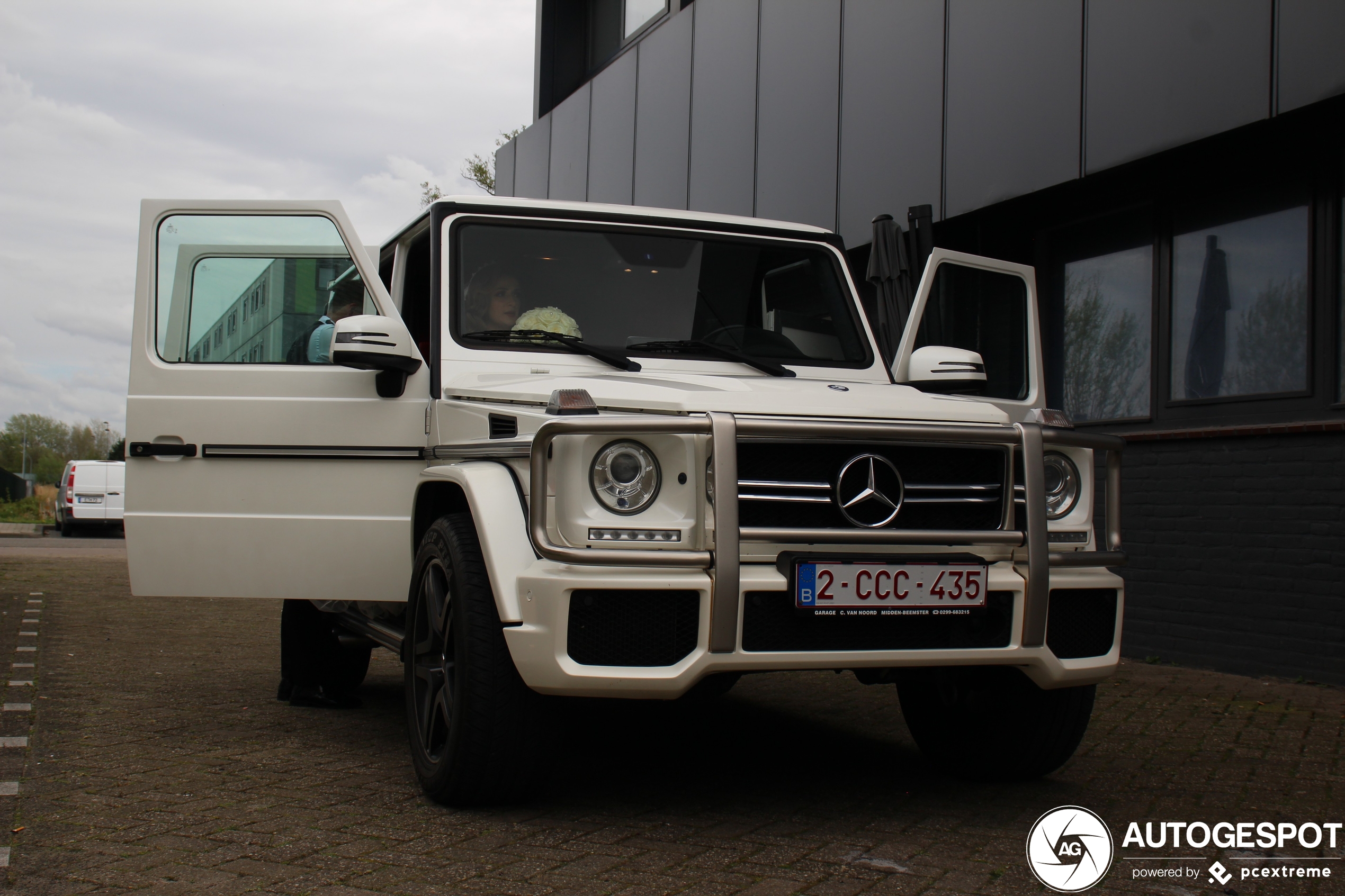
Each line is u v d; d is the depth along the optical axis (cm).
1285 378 642
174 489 414
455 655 331
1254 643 642
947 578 321
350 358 385
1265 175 650
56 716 482
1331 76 557
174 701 527
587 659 301
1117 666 354
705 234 458
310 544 409
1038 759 376
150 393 416
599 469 305
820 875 286
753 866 291
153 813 334
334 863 289
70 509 2627
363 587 407
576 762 409
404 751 422
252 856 294
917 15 820
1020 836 324
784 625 311
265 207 420
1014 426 339
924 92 812
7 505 3709
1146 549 708
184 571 413
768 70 984
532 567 308
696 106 1092
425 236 455
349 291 420
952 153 788
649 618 304
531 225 437
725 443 302
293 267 422
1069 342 788
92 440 10956
